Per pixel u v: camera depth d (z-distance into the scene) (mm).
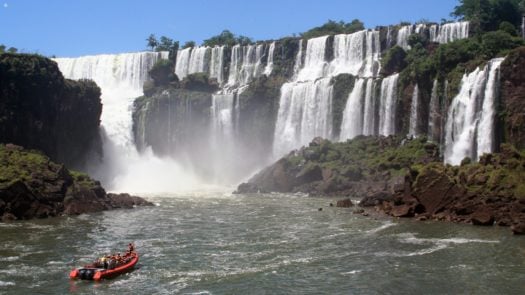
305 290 42062
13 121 102062
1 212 72562
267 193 105875
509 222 63938
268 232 63781
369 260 50188
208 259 51188
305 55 148375
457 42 110062
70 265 48938
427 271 46406
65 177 83500
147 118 139875
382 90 118375
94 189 86375
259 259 51062
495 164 72062
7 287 42719
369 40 139250
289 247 55812
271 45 153000
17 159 82688
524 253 51500
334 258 51125
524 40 109438
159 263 49719
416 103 111750
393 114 116500
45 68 109375
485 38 108500
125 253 52344
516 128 91000
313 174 106562
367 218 72375
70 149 115625
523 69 91438
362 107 121688
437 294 40781
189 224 69750
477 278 44250
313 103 128250
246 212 80000
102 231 64688
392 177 99250
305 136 128625
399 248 54406
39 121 106312
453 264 48344
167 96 140750
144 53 160250
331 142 117750
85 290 42156
